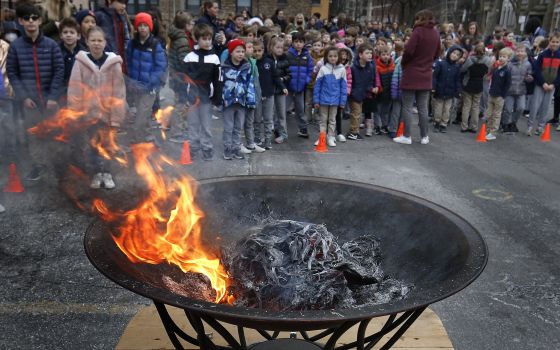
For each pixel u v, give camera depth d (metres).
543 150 6.89
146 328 2.18
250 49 5.78
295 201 2.24
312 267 1.69
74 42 4.73
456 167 5.83
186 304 1.21
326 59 6.21
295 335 2.18
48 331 2.49
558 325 2.71
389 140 7.09
